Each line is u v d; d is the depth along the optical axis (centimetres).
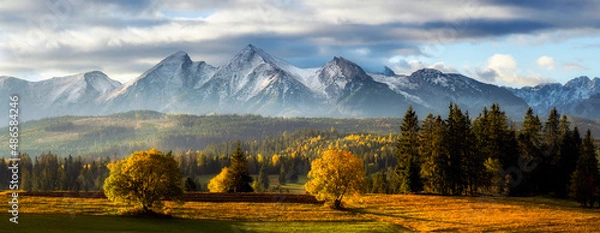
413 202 9656
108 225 6544
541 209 8981
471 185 11381
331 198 8969
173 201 7981
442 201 9794
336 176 8819
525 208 9069
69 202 8138
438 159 11200
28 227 6078
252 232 6794
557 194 11556
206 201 9031
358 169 8925
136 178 7344
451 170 11169
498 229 7325
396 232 7100
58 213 7244
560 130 12288
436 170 11194
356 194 8919
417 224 7669
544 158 11925
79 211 7481
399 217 8200
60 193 9031
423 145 11931
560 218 8106
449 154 11188
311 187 8931
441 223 7731
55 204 7925
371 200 9850
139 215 7438
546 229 7306
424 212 8650
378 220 7919
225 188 11512
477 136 12231
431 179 11300
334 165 8869
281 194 10038
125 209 7619
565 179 11500
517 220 7931
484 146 11994
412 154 12250
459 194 11362
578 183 9588
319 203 9325
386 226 7462
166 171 7462
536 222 7775
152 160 7394
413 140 12331
